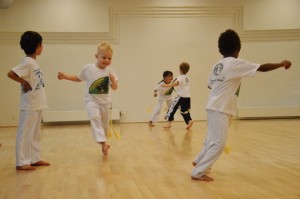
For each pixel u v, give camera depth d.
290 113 8.70
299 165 3.22
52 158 3.83
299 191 2.36
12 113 8.22
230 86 2.58
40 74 3.29
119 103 8.58
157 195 2.33
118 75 8.57
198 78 8.78
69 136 5.96
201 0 8.66
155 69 8.68
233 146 4.38
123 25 8.55
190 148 4.33
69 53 8.39
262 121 8.09
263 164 3.28
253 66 2.49
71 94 8.42
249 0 8.70
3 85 8.16
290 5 8.80
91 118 3.77
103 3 8.38
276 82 8.91
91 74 3.74
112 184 2.65
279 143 4.61
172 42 8.70
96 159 3.72
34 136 3.39
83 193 2.42
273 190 2.39
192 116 8.78
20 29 8.12
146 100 8.66
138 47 8.61
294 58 8.95
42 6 8.20
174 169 3.14
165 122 8.46
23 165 3.21
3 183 2.74
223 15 8.78
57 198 2.31
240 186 2.51
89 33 8.41
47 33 8.27
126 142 5.00
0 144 5.07
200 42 8.76
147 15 8.61
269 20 8.77
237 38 2.65
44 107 3.35
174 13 8.65
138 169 3.17
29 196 2.38
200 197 2.26
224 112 2.57
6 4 7.53
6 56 8.14
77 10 8.30
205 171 2.66
